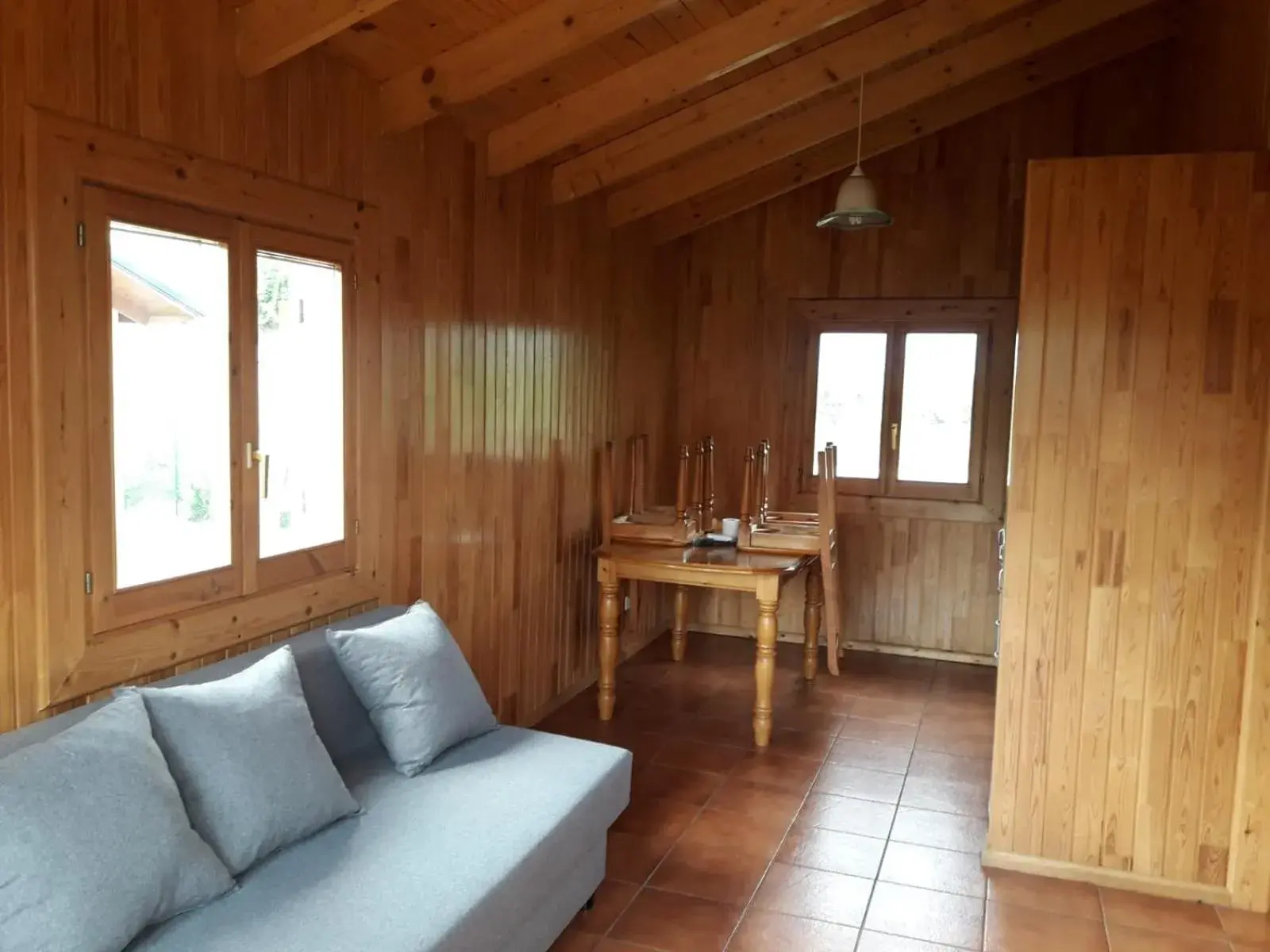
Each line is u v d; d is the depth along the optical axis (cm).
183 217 246
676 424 622
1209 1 413
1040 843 331
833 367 590
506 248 407
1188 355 307
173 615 249
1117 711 322
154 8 234
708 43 358
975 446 564
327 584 304
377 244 322
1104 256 311
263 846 218
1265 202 297
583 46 311
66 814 176
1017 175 544
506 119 384
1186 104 460
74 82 216
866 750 432
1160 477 312
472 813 251
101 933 172
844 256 579
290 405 289
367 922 200
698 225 564
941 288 561
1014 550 327
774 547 475
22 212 206
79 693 223
